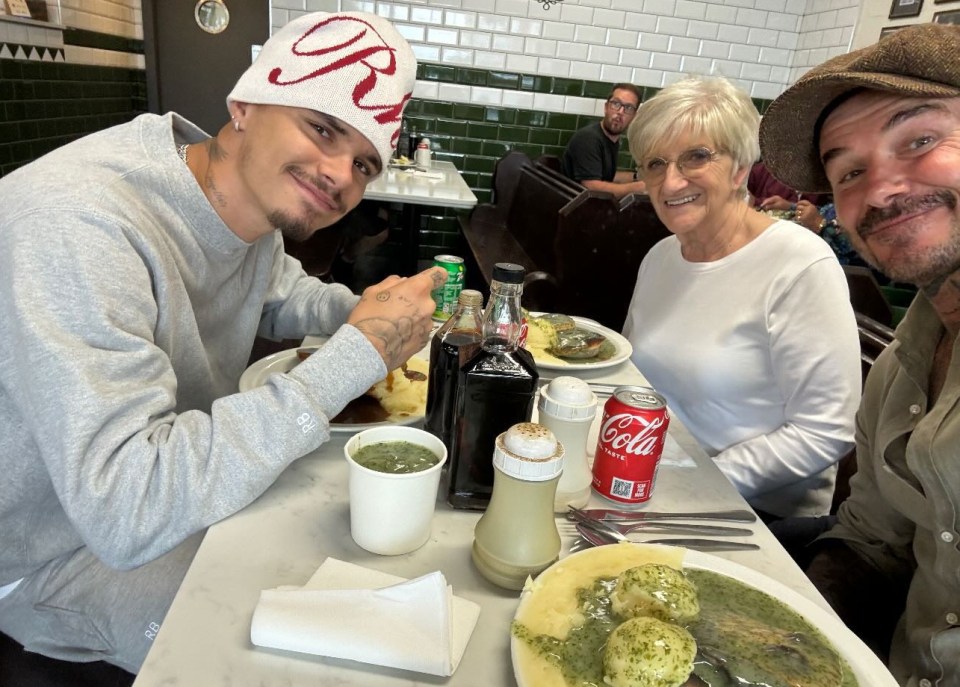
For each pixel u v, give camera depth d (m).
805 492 1.39
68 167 0.84
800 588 0.73
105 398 0.72
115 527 0.71
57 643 0.88
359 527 0.72
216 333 1.16
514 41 4.14
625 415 0.84
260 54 0.91
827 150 0.93
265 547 0.72
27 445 0.84
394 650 0.57
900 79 0.81
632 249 2.56
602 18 4.14
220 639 0.59
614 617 0.62
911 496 0.95
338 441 0.96
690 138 1.34
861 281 2.43
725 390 1.40
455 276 1.39
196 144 1.01
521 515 0.68
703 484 0.96
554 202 2.94
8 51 2.78
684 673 0.54
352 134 0.90
